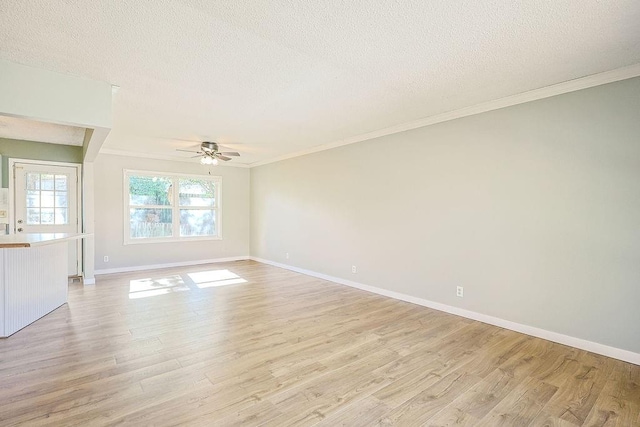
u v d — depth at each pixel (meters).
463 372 2.37
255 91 3.01
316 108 3.50
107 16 1.85
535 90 2.98
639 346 2.49
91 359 2.50
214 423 1.77
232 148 5.73
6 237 3.27
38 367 2.37
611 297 2.63
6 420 1.76
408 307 3.95
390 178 4.40
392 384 2.20
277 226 6.74
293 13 1.83
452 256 3.71
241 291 4.67
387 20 1.90
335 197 5.30
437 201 3.85
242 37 2.09
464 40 2.13
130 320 3.40
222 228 7.28
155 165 6.36
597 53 2.29
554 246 2.93
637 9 1.78
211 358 2.55
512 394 2.10
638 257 2.50
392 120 3.98
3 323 2.90
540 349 2.77
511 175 3.20
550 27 1.97
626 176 2.55
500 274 3.29
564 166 2.86
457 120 3.64
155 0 1.70
